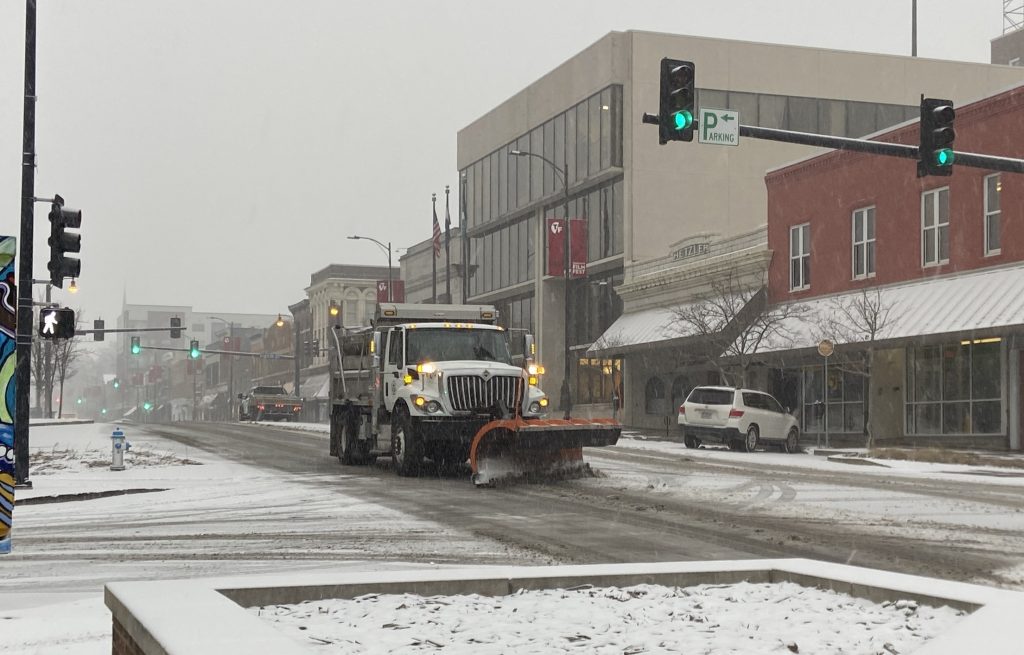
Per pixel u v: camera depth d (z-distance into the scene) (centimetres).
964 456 2627
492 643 432
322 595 511
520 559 1120
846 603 502
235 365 14188
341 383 2573
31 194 1997
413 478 2153
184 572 1055
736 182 5466
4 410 1072
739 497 1750
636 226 5344
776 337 3841
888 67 5684
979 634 371
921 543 1222
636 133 5369
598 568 566
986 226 3247
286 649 354
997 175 3203
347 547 1217
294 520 1483
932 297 3322
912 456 2694
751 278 4297
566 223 4672
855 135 5625
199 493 1891
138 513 1608
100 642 711
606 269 5616
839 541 1241
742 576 562
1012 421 3117
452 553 1165
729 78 5453
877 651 411
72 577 1034
